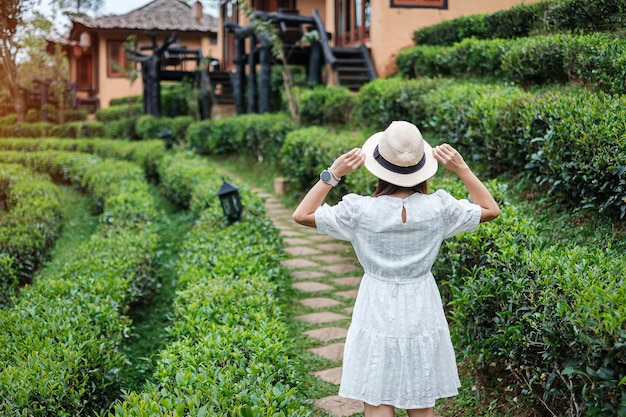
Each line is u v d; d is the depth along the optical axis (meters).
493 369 3.83
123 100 27.58
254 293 4.75
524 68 8.30
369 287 2.79
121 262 5.83
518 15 10.15
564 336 2.86
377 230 2.74
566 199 5.51
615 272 3.13
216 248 6.09
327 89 12.66
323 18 21.64
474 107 7.04
